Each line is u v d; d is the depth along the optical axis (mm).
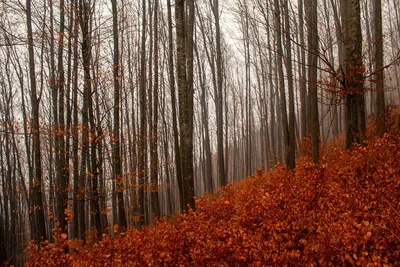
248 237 5145
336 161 8727
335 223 4668
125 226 11406
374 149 7215
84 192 10297
